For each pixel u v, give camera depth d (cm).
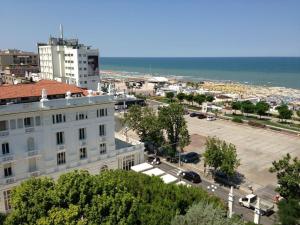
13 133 5256
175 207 4116
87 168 6188
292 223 3634
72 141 5991
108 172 4956
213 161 6569
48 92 6034
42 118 5541
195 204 3909
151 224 3722
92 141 6281
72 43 18425
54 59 17788
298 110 12862
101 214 3509
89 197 3619
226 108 14400
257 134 10312
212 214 3634
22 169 5450
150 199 4388
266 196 6059
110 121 6488
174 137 8044
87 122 6134
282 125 11306
